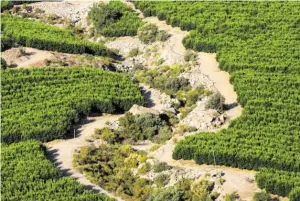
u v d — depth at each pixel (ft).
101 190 360.48
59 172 366.63
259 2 499.10
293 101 406.41
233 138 376.68
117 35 492.13
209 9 492.13
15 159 375.66
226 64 439.63
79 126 406.00
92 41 494.18
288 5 496.23
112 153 383.65
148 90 435.94
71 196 352.28
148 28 481.87
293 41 459.73
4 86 429.38
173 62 451.94
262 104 404.16
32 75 437.17
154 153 380.58
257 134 380.78
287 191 345.92
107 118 412.57
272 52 448.65
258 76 427.74
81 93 422.82
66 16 516.32
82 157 378.73
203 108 408.26
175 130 398.83
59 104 415.44
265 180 348.38
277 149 370.32
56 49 468.75
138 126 399.85
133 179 364.99
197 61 450.30
